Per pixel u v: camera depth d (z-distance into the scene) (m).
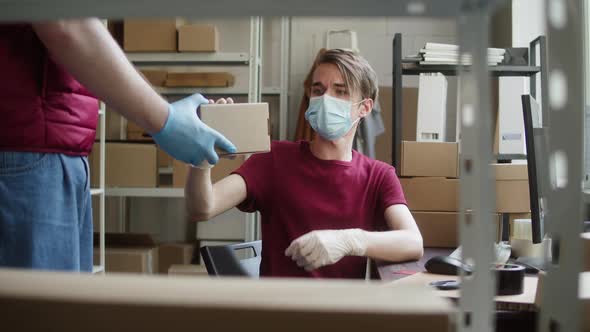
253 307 0.33
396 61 2.29
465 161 0.42
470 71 0.42
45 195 0.90
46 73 0.89
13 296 0.35
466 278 0.41
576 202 0.38
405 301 0.35
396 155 2.27
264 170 1.54
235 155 1.18
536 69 2.25
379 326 0.33
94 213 2.91
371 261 1.42
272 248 1.50
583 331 0.44
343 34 3.40
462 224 0.42
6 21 0.47
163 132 0.97
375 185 1.56
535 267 1.23
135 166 2.82
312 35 3.56
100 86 0.79
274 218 1.52
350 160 1.58
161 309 0.34
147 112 0.91
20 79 0.86
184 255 3.01
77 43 0.74
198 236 3.00
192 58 2.94
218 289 0.37
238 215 2.99
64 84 0.92
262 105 1.29
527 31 2.90
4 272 0.40
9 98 0.86
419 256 1.42
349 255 1.36
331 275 1.43
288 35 3.52
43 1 0.43
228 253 1.34
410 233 1.42
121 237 2.96
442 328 0.33
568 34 0.38
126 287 0.37
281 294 0.36
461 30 0.43
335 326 0.33
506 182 1.77
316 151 1.57
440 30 3.51
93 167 2.69
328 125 1.52
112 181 2.82
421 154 1.99
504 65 2.32
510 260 1.40
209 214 1.43
